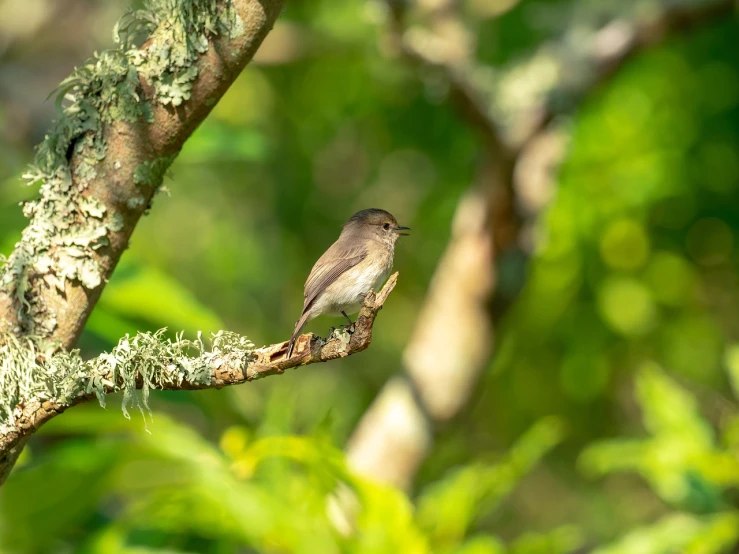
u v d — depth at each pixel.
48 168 4.66
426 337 12.82
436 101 13.97
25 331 4.57
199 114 4.64
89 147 4.62
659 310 14.29
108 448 6.82
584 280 14.00
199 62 4.54
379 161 16.88
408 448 12.51
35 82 16.38
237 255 16.83
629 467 9.46
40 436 9.52
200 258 16.97
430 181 16.36
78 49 16.92
